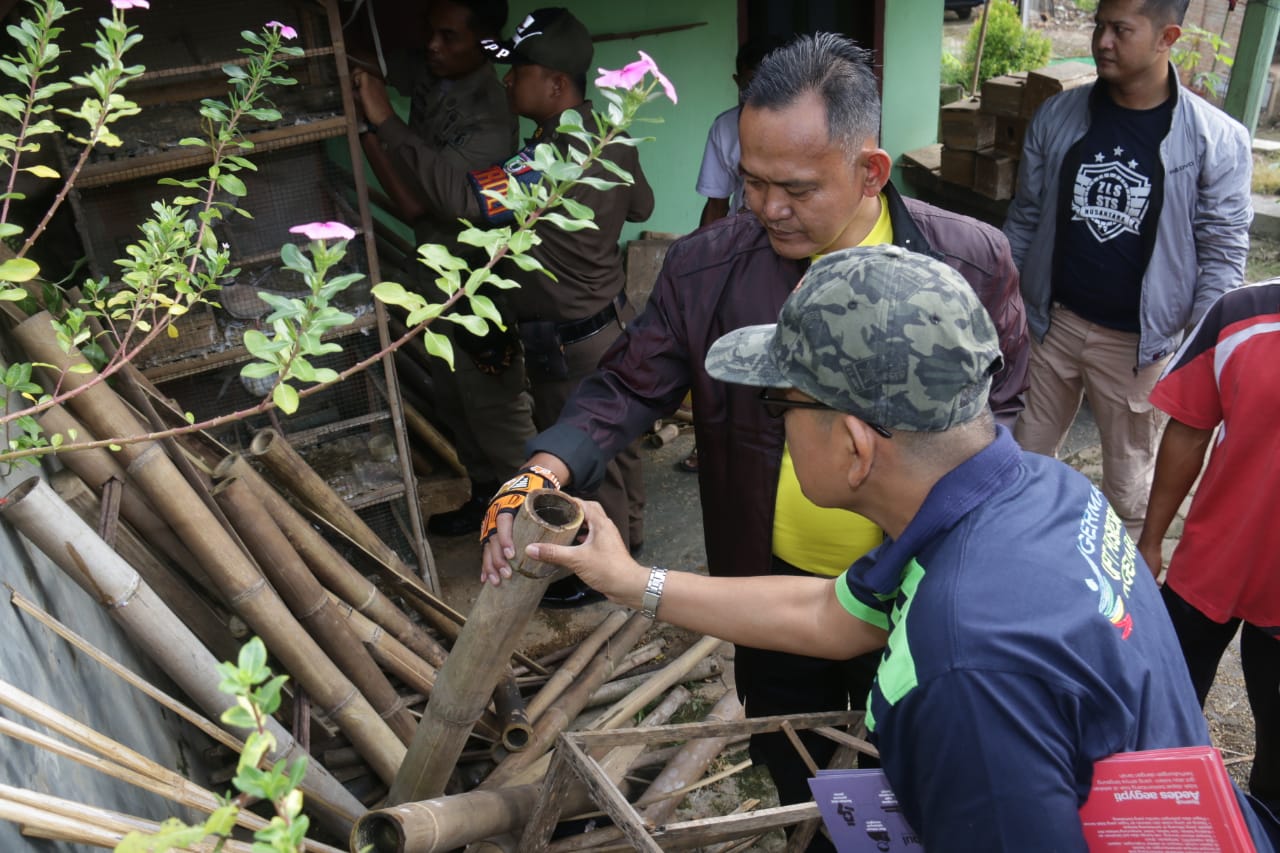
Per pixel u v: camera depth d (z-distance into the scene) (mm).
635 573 1654
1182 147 3145
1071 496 1253
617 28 4777
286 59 2639
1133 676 1124
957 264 1992
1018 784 1047
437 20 3121
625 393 2125
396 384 3070
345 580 2629
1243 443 2152
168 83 2588
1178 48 7430
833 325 1172
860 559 1493
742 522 2156
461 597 3646
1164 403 2381
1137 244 3254
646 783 2846
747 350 1325
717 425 2111
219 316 2785
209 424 1369
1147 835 1115
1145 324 3312
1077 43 11938
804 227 1825
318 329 1210
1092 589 1143
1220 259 3236
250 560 2119
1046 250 3445
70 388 1918
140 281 1723
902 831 1404
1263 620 2234
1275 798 2383
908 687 1120
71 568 1660
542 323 3293
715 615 1624
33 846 1240
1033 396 3674
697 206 5363
